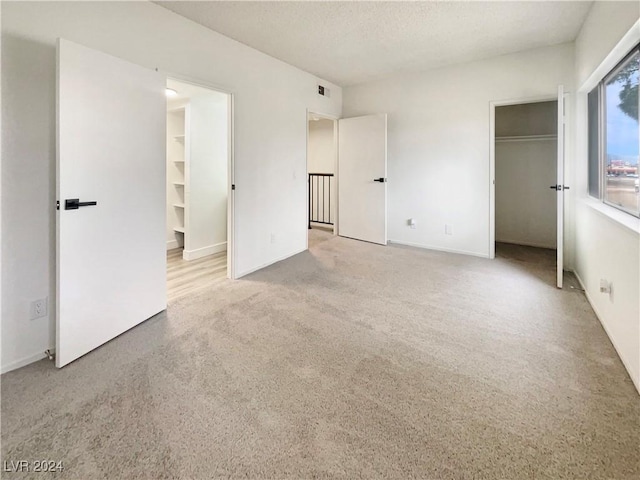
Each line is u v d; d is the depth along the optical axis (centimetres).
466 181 446
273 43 355
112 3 238
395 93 492
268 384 177
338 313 266
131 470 125
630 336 183
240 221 363
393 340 223
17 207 193
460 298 296
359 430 145
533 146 508
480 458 130
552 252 470
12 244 192
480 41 358
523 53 390
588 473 123
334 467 127
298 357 203
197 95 432
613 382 175
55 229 206
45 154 203
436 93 456
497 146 536
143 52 261
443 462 128
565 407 157
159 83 257
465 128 438
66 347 195
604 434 140
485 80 418
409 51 385
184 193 465
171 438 140
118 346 216
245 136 364
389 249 483
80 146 198
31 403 161
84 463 128
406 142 491
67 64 188
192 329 240
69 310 196
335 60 412
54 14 206
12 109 189
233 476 123
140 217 245
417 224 495
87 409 157
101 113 210
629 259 189
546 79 380
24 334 198
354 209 546
